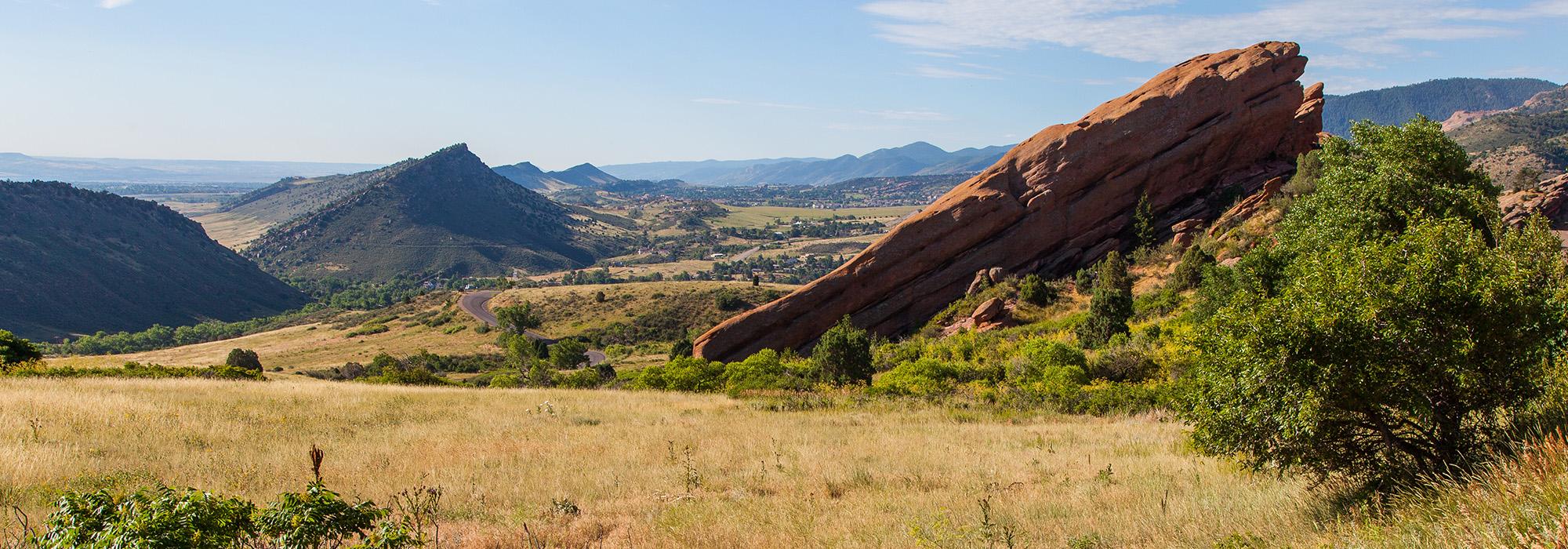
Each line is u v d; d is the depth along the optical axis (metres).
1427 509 6.58
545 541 10.11
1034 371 30.72
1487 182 25.59
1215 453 9.07
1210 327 9.02
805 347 59.09
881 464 15.54
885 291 59.00
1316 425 7.90
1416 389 7.68
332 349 119.50
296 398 24.80
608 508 11.97
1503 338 7.62
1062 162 58.38
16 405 19.11
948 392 29.58
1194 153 58.34
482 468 15.30
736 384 34.78
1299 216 29.08
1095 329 38.16
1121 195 58.53
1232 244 46.44
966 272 58.66
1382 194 24.59
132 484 12.60
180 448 16.33
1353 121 27.94
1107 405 24.09
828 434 19.91
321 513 6.65
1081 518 9.78
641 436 19.33
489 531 10.54
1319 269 8.51
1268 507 8.84
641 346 103.50
